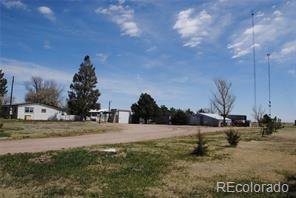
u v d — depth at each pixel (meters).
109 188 10.88
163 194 10.26
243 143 26.19
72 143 24.23
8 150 19.61
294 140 29.81
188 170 14.04
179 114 80.31
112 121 83.81
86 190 10.62
